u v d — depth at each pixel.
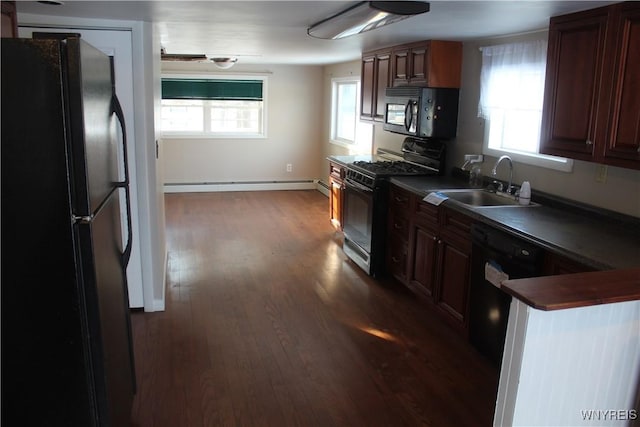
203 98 8.07
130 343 2.48
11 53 1.51
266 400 2.70
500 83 3.78
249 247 5.42
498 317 2.91
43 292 1.64
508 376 1.51
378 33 3.83
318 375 2.96
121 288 2.24
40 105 1.54
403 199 4.05
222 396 2.72
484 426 2.52
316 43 4.71
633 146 2.34
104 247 1.87
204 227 6.20
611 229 2.73
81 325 1.68
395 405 2.68
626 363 1.59
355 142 6.97
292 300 4.04
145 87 3.52
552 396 1.53
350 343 3.34
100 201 1.82
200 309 3.84
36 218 1.60
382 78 5.03
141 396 2.70
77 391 1.73
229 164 8.38
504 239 2.77
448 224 3.42
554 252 2.42
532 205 3.32
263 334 3.45
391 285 4.37
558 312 1.45
